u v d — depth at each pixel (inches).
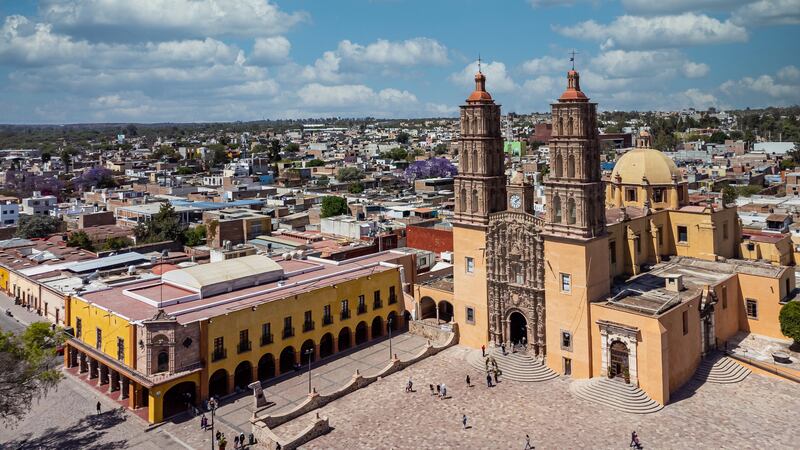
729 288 3129.9
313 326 3235.7
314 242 5054.1
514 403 2645.2
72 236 5629.9
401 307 3772.1
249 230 5876.0
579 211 2795.3
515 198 3147.1
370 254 4244.6
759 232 4178.2
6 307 4286.4
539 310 3006.9
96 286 3809.1
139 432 2519.7
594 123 2856.8
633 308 2689.5
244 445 2399.1
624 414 2486.5
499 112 3321.9
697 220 3533.5
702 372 2787.9
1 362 2319.1
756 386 2669.8
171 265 4478.3
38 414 2691.9
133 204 7475.4
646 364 2571.4
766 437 2261.3
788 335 2891.2
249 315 2920.8
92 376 3043.8
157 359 2662.4
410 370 3058.6
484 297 3248.0
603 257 2881.4
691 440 2261.3
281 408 2699.3
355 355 3339.1
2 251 5216.5
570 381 2844.5
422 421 2516.0
